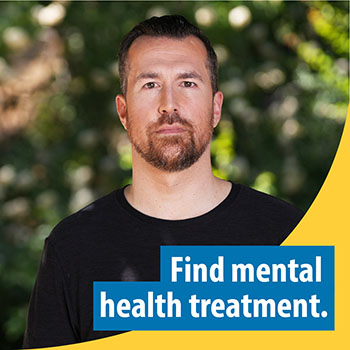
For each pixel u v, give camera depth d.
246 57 4.96
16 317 4.68
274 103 5.02
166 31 2.16
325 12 4.92
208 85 2.17
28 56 5.09
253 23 4.94
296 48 4.99
